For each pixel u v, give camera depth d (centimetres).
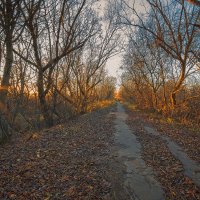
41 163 785
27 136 1217
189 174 780
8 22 872
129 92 5309
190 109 2253
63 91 2092
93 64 2541
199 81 2328
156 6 1619
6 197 570
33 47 1459
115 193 628
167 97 2731
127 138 1316
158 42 1805
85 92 2538
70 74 2098
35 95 1612
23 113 1509
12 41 1010
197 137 1344
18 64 1354
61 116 1998
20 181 649
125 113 3066
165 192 646
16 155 856
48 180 670
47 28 1454
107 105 4803
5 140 1109
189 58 1898
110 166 826
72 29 1698
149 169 816
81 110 2533
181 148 1116
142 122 2027
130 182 702
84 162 839
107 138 1273
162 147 1114
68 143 1081
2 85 1113
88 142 1141
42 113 1661
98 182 682
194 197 621
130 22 1767
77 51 2108
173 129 1638
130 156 961
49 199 573
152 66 2817
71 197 589
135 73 3519
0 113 1112
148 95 3294
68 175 712
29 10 995
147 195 628
